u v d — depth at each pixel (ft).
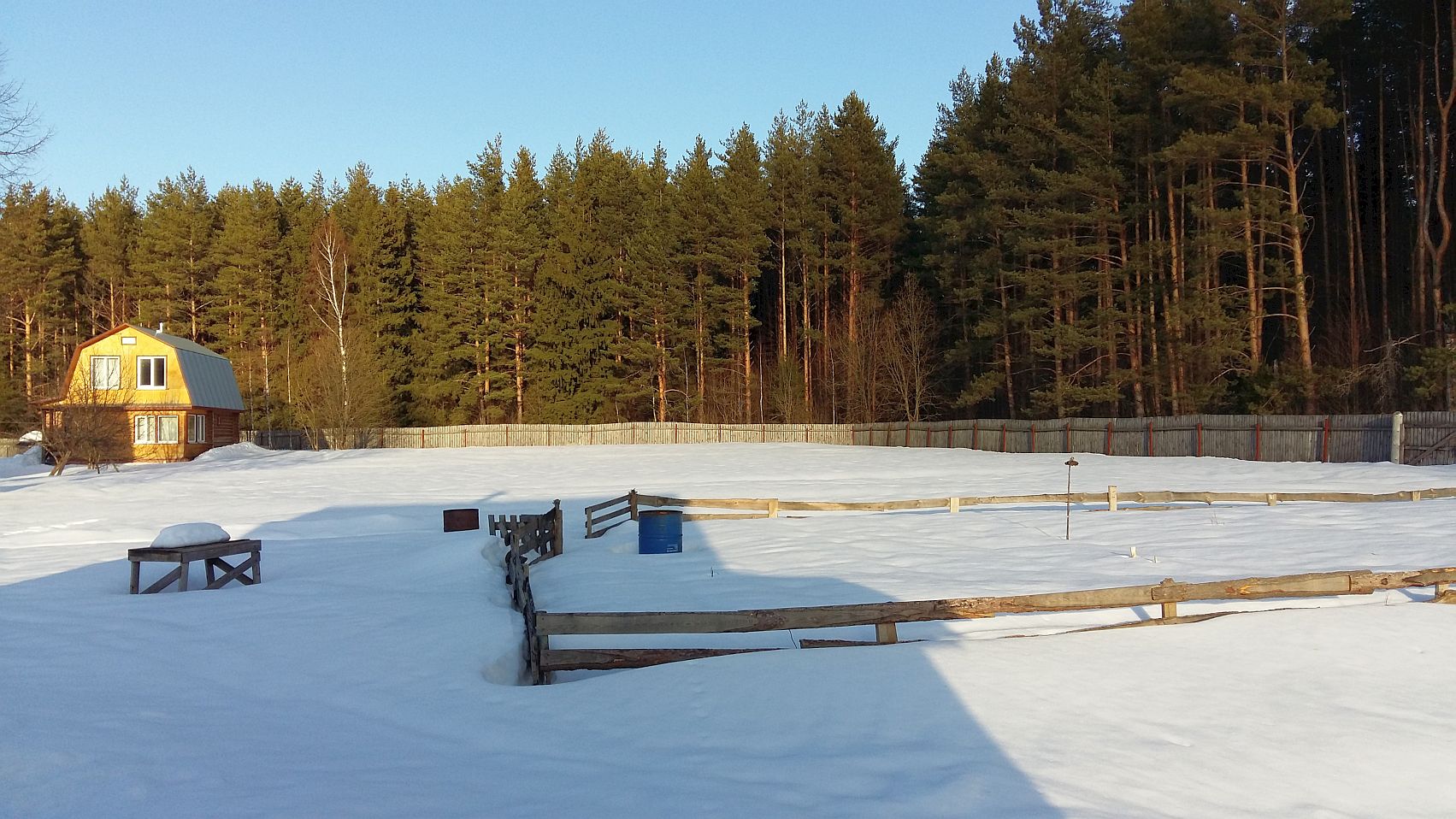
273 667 24.90
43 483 104.88
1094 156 139.54
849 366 185.98
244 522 65.57
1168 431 116.16
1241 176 124.26
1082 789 16.07
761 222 199.62
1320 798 16.05
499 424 205.36
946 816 14.97
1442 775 16.96
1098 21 155.43
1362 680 21.86
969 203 165.89
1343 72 132.26
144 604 34.12
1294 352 125.39
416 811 15.33
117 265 236.84
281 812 15.23
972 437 150.20
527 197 221.25
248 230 221.25
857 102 191.01
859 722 19.42
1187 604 30.91
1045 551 44.14
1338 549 41.11
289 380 207.82
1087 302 164.86
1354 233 145.69
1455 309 100.83
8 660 25.61
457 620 30.04
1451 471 78.64
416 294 232.94
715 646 28.81
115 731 19.40
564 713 20.85
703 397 201.87
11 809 15.21
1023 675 22.22
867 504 62.34
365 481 107.04
